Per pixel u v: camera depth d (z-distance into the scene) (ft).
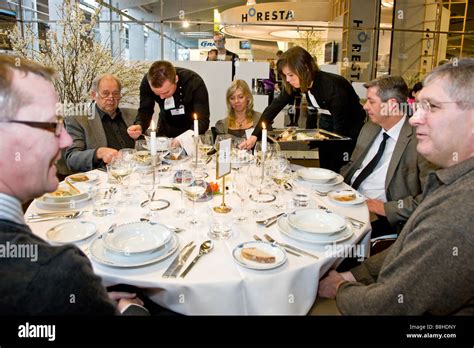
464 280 2.94
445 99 3.34
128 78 12.46
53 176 2.65
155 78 8.72
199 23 16.90
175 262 3.69
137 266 3.52
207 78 15.93
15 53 10.85
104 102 8.70
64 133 2.77
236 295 3.44
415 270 3.17
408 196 6.16
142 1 25.79
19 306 2.09
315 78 8.99
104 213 4.91
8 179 2.36
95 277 2.48
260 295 3.48
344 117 8.98
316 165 12.18
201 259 3.77
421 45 20.93
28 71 2.43
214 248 4.01
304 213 4.75
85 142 8.40
